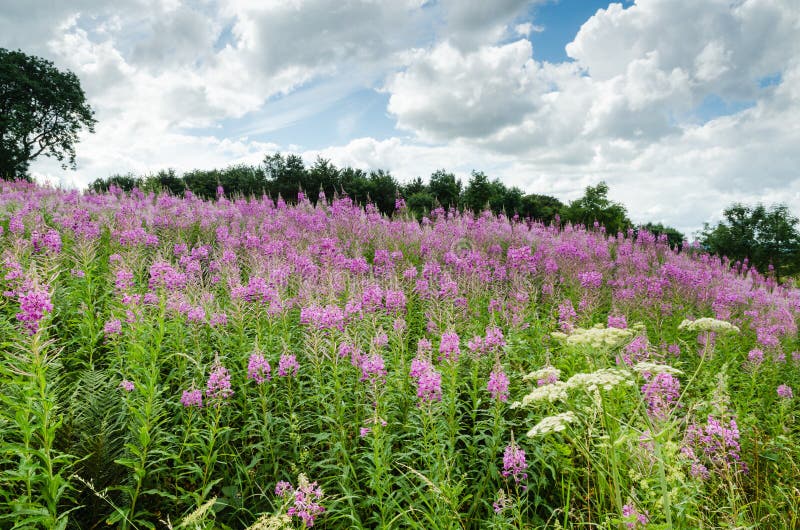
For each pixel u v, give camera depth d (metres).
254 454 4.72
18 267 5.93
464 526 4.04
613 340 3.90
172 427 4.67
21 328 4.23
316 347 5.12
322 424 4.97
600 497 3.85
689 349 7.36
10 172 35.31
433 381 4.36
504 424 4.84
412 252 11.35
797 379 7.46
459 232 13.37
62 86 39.53
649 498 3.30
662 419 3.85
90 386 4.72
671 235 33.72
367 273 8.95
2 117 34.94
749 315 10.39
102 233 10.77
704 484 4.23
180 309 5.68
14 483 3.68
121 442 4.31
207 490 3.85
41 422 3.46
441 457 4.19
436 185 28.25
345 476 4.15
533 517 4.17
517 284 8.03
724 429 4.22
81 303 6.39
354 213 14.11
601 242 15.46
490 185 27.08
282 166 30.88
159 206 12.91
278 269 7.20
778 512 4.04
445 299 7.11
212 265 8.69
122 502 3.98
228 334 5.85
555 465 4.48
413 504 4.05
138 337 5.13
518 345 6.34
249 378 4.84
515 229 15.16
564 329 6.65
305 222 12.98
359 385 5.04
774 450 4.93
